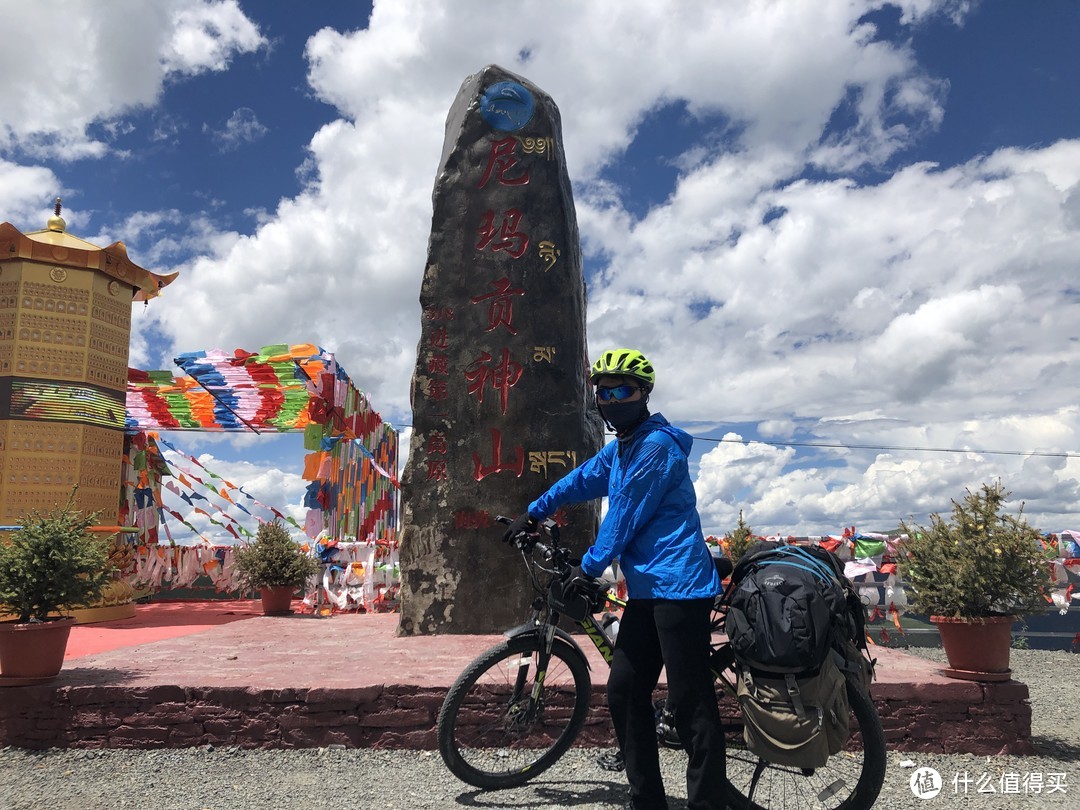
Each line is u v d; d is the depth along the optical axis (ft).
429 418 22.77
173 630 25.43
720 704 12.92
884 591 24.90
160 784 12.14
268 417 43.34
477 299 23.35
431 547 22.06
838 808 10.52
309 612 30.58
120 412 30.14
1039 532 14.51
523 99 24.21
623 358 10.55
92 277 28.94
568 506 22.25
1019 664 25.39
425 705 13.85
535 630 11.94
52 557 14.52
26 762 13.14
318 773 12.64
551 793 11.82
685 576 9.90
